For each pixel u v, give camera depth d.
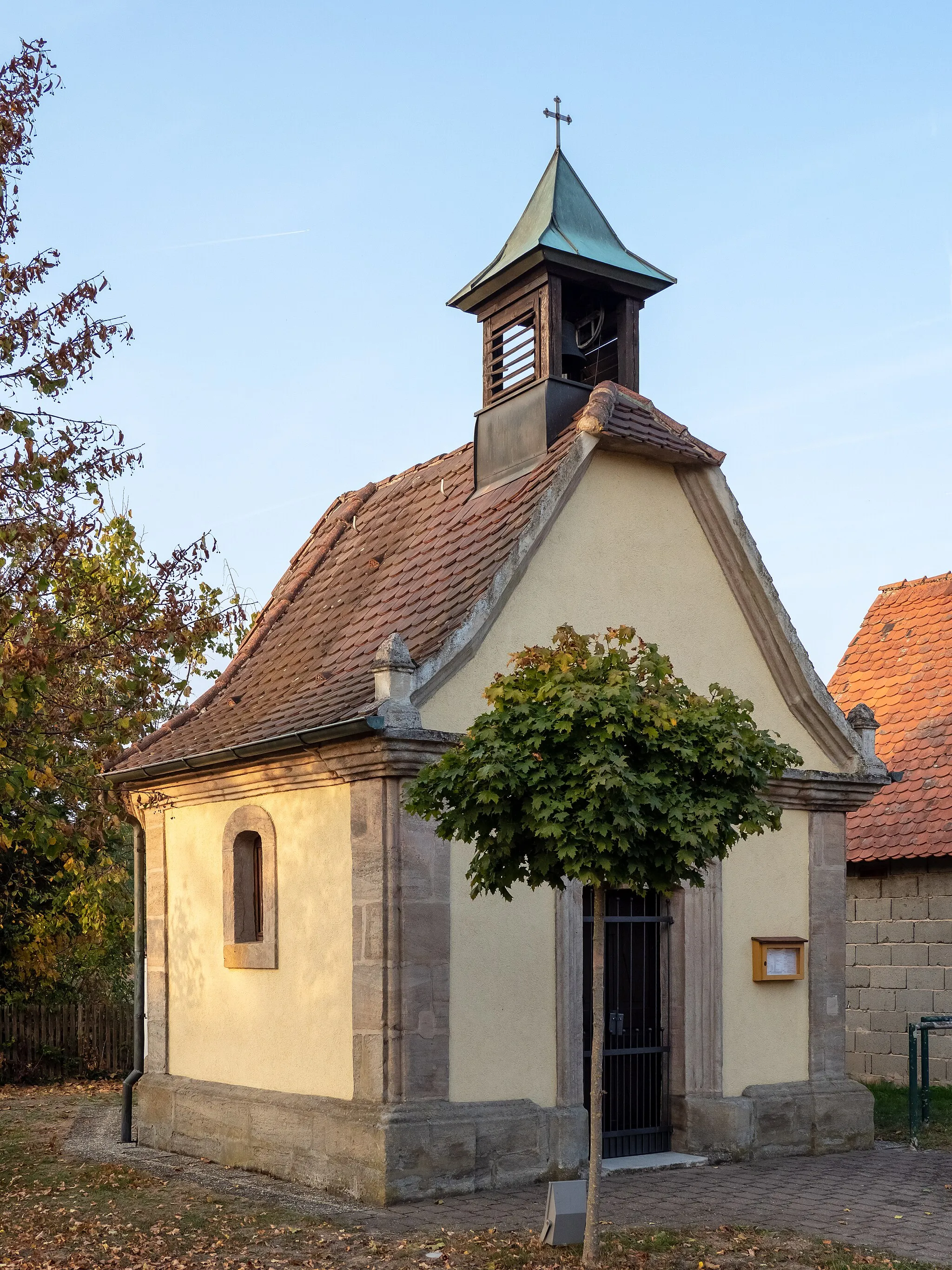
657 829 7.60
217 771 11.77
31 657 10.07
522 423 12.48
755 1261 7.93
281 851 11.19
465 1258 7.91
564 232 12.67
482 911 10.27
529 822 7.64
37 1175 10.90
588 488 11.59
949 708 16.92
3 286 10.32
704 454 12.03
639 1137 11.24
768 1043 12.03
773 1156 11.62
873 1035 16.19
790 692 12.69
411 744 9.84
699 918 11.66
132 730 11.22
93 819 13.02
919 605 19.12
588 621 11.38
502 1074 10.18
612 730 7.51
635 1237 8.46
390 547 13.61
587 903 11.15
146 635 11.23
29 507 10.43
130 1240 8.58
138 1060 12.98
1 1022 18.33
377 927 9.88
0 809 13.51
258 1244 8.38
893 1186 10.28
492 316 13.19
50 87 10.74
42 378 10.25
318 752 10.45
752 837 12.24
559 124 13.77
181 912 12.62
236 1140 11.21
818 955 12.44
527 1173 10.03
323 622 13.26
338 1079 10.25
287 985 10.99
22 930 19.00
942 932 15.52
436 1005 9.88
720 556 12.43
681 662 11.98
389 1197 9.34
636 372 13.09
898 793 16.28
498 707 7.99
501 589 10.70
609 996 11.25
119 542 15.62
